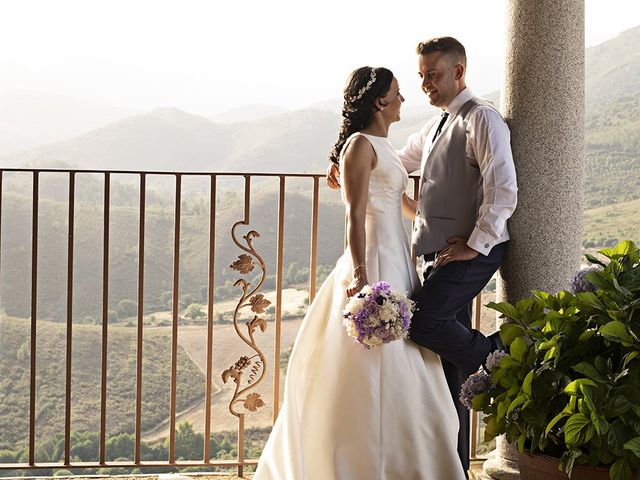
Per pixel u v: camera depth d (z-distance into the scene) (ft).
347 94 9.89
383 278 9.76
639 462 7.20
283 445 9.93
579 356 8.04
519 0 10.12
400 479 9.61
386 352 9.55
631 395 7.32
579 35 10.06
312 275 11.09
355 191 9.62
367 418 9.53
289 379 9.94
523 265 10.27
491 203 9.59
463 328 10.02
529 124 10.11
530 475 8.09
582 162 10.30
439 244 10.14
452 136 10.02
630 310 7.94
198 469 40.34
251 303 11.16
